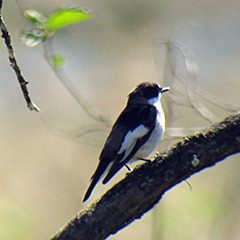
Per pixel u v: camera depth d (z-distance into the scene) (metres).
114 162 6.90
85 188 13.94
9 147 15.54
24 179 14.42
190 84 8.68
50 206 13.41
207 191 12.09
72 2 19.19
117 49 18.77
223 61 17.25
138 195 5.15
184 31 18.16
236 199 11.80
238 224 11.27
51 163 14.96
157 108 7.61
